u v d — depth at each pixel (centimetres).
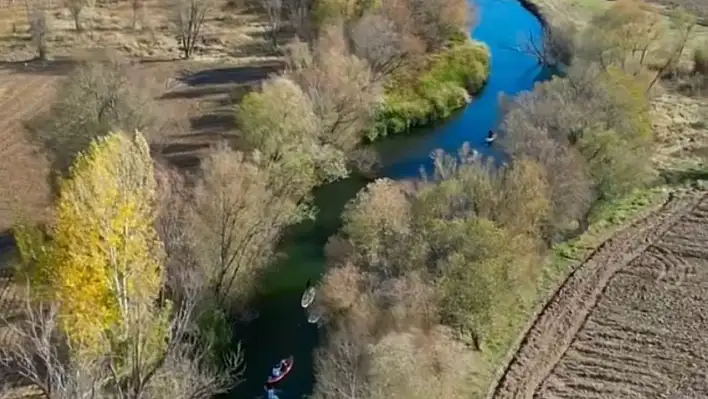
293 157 6856
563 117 7181
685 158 8219
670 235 7075
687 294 6372
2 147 8081
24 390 4994
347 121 8012
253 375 5559
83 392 3881
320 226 7075
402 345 4947
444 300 5547
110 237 4150
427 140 8819
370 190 6169
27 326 5266
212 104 9150
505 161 7488
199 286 5394
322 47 8762
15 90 9319
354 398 4694
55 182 6612
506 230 5888
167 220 5556
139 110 7169
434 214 5953
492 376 5612
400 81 9562
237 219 5819
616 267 6694
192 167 7656
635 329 6041
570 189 6719
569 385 5547
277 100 7088
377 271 5684
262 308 6097
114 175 4203
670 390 5491
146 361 4428
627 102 7531
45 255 4419
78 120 6719
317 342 5803
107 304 4206
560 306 6281
